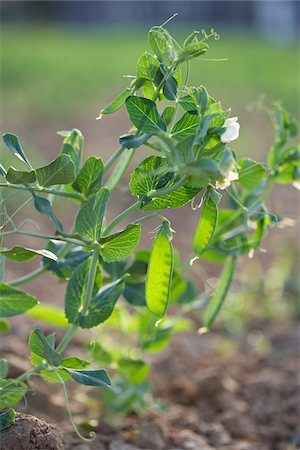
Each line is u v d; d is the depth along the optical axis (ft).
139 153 27.35
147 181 6.87
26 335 13.42
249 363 14.94
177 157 6.45
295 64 60.39
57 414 10.41
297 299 18.13
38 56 60.90
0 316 7.55
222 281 9.00
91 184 7.40
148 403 11.04
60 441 7.32
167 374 13.60
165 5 98.43
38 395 10.32
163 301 7.05
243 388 13.14
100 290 7.75
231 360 14.99
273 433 11.76
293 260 19.99
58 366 6.97
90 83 50.26
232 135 6.37
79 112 41.11
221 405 12.26
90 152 31.53
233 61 61.57
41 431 7.20
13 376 10.63
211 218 6.93
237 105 42.22
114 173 8.13
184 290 10.03
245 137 33.91
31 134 34.81
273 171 8.91
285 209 24.73
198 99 6.63
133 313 14.87
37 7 98.07
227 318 17.01
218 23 97.40
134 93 7.12
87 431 10.04
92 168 7.37
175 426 11.10
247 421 11.84
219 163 6.33
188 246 21.61
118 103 7.13
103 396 10.53
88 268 7.61
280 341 16.12
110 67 57.77
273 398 12.78
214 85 48.47
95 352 9.94
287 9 94.22
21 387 7.63
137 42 76.95
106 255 7.11
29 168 7.05
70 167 6.84
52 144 33.47
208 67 57.06
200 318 17.01
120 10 98.73
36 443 7.09
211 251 9.12
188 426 11.18
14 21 97.14
